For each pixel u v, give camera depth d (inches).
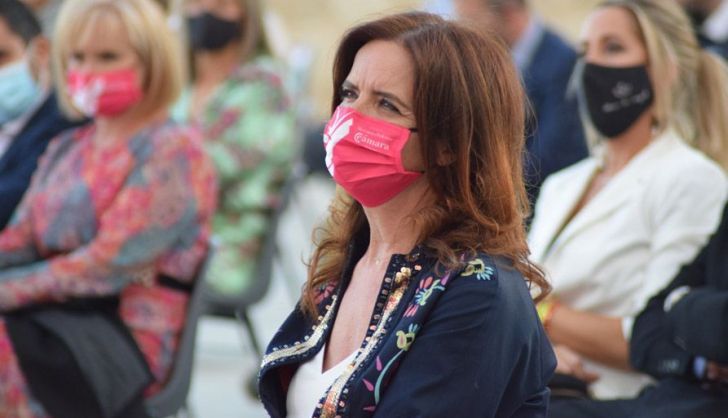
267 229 530.9
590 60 358.3
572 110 467.5
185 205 386.6
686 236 334.3
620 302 343.3
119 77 389.4
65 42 397.7
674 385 304.8
